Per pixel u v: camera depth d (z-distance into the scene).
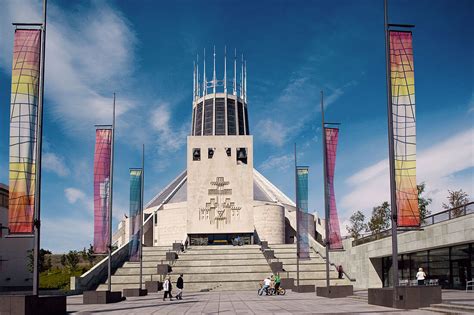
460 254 34.06
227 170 74.88
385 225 61.12
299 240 42.09
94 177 31.92
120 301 32.84
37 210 21.02
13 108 21.39
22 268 57.44
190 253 63.06
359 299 30.02
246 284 51.22
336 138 34.47
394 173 23.05
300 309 23.38
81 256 69.50
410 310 21.19
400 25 23.86
